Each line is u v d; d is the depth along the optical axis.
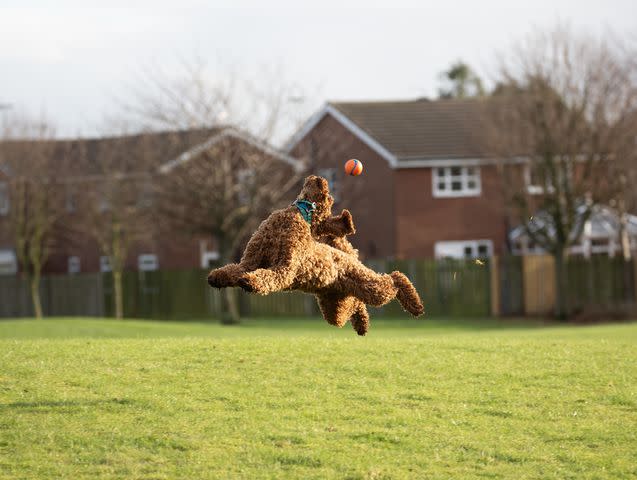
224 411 10.62
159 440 9.56
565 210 36.19
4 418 10.25
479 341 15.62
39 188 40.47
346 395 11.40
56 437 9.66
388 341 15.21
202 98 34.66
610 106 35.38
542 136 35.78
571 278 37.53
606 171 35.81
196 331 25.06
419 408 10.95
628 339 18.08
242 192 34.56
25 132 41.31
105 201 39.44
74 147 43.09
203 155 34.12
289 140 35.91
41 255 48.69
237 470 8.83
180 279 39.19
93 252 49.16
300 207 9.14
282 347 14.10
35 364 12.73
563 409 11.00
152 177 35.03
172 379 12.01
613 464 9.20
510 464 9.18
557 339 17.34
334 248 9.41
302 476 8.68
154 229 36.09
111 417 10.33
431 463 9.12
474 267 37.53
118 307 38.78
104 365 12.79
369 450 9.44
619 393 11.65
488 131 37.91
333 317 9.64
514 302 37.84
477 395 11.53
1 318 42.34
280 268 8.73
